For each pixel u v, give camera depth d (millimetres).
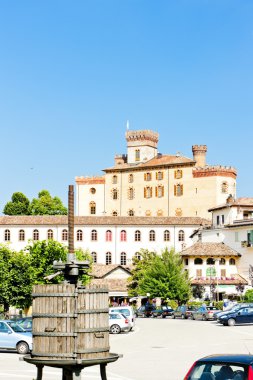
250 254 116812
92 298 19344
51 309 19328
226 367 17672
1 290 71625
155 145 181500
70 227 20875
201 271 118500
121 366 34531
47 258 75500
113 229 143250
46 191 189000
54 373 32156
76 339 19062
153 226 143250
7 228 142125
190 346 46938
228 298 114562
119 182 172250
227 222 126062
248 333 61219
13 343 43688
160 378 29375
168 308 100250
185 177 164625
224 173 162000
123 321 63062
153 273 112188
